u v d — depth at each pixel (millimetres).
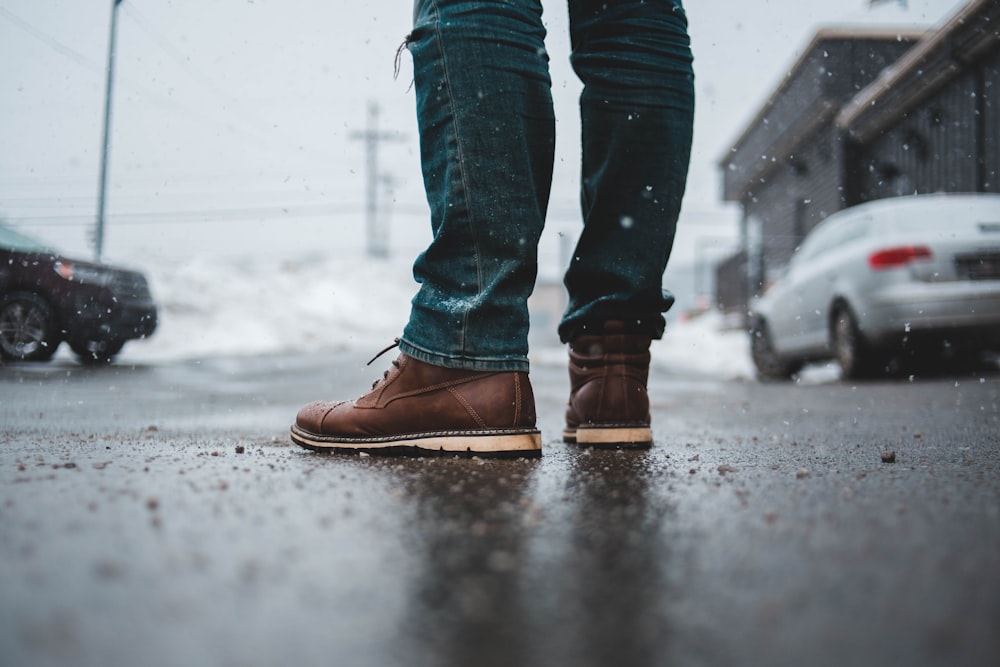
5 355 6098
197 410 2521
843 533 660
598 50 1421
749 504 796
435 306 1268
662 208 1431
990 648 414
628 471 1062
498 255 1247
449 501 813
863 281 4703
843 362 4926
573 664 409
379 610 481
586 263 1459
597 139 1433
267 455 1258
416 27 1284
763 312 5934
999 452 1299
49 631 436
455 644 433
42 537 634
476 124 1223
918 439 1565
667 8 1423
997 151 7711
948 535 647
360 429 1285
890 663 399
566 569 567
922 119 9258
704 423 2125
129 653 410
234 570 552
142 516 714
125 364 6570
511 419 1253
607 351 1445
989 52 7730
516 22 1244
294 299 19422
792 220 14016
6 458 1171
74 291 6242
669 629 452
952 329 4461
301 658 411
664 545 630
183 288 13406
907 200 4906
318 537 648
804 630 445
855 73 11570
